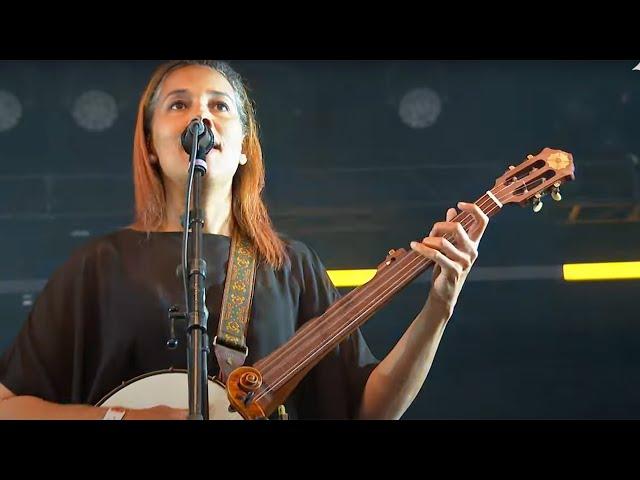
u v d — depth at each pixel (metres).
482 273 16.92
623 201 16.62
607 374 16.66
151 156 7.95
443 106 16.52
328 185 16.58
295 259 7.92
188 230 6.86
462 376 16.47
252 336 7.38
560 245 17.08
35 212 16.11
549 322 16.88
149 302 7.36
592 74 16.27
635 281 16.94
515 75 16.33
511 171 7.64
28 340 7.41
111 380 7.26
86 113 16.05
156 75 8.16
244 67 15.99
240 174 8.05
